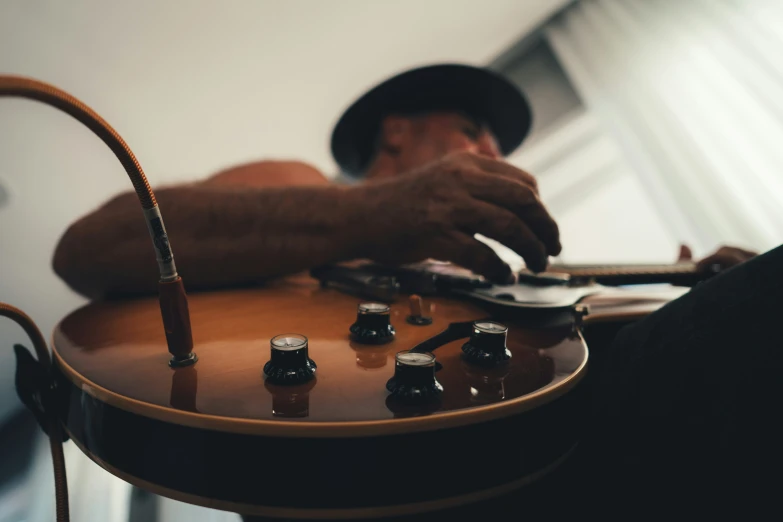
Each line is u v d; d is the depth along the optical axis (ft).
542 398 1.07
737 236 4.74
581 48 6.47
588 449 1.40
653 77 5.57
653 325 1.31
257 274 1.73
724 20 4.94
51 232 3.90
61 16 4.32
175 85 5.46
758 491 1.09
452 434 1.00
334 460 0.97
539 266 1.62
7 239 3.62
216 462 0.98
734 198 4.75
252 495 0.98
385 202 1.64
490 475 1.03
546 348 1.30
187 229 1.64
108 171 4.33
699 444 1.16
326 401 1.02
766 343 1.10
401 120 3.43
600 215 7.42
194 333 1.33
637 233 7.02
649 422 1.24
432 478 0.99
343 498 0.97
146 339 1.30
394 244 1.65
